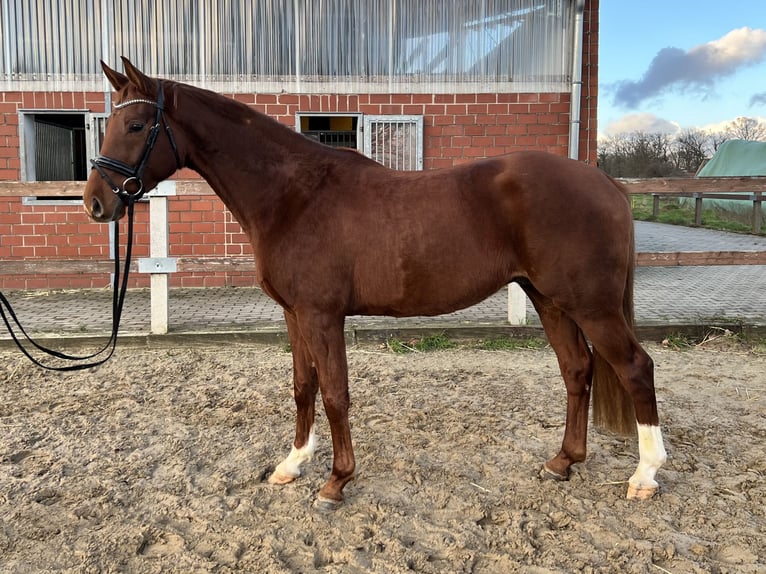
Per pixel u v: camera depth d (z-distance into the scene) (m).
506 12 7.91
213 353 5.25
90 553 2.31
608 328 2.59
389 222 2.57
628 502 2.69
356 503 2.70
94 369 4.77
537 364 4.93
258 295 7.52
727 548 2.33
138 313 6.49
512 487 2.86
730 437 3.41
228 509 2.68
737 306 6.66
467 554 2.30
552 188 2.54
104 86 7.73
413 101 8.00
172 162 2.70
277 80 7.89
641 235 14.48
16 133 7.75
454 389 4.30
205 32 7.77
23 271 5.41
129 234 2.92
